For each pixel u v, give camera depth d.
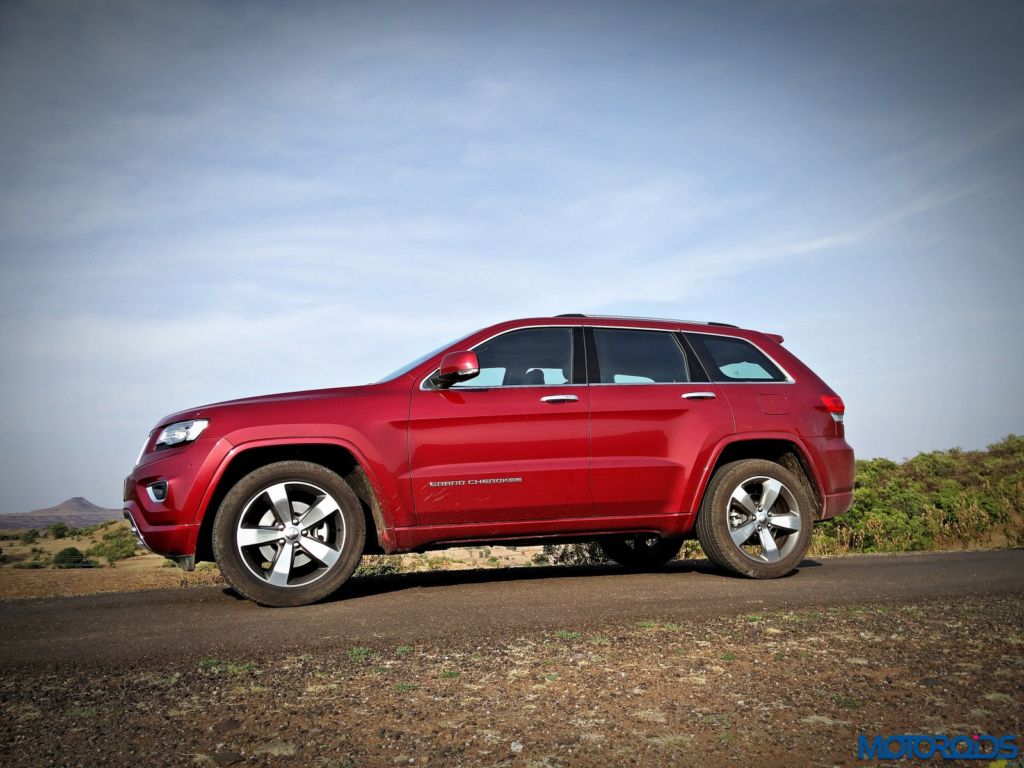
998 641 3.48
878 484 17.33
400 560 12.77
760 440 6.08
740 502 5.89
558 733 2.41
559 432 5.58
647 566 7.19
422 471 5.34
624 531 5.79
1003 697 2.68
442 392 5.51
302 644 3.78
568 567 7.31
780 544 6.05
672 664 3.20
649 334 6.08
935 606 4.41
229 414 5.18
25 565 25.95
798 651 3.37
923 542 11.48
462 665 3.25
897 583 5.55
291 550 5.09
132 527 5.22
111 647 3.88
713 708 2.62
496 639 3.76
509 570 7.04
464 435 5.43
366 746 2.33
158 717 2.66
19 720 2.66
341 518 5.18
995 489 15.68
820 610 4.34
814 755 2.20
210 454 5.06
